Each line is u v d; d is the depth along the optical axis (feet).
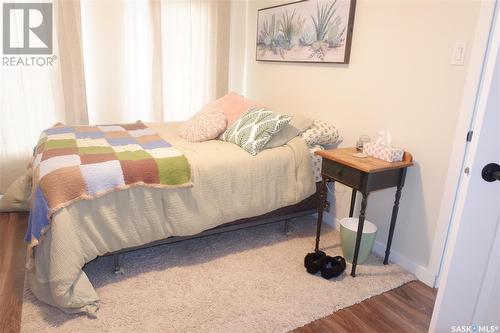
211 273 6.73
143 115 11.25
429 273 6.73
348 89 8.21
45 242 5.44
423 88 6.59
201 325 5.35
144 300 5.87
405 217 7.15
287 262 7.23
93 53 10.23
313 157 8.21
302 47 9.44
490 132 3.77
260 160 7.32
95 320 5.36
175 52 11.19
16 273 6.59
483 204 4.01
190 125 8.48
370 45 7.54
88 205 5.62
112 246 6.01
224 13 11.45
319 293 6.26
